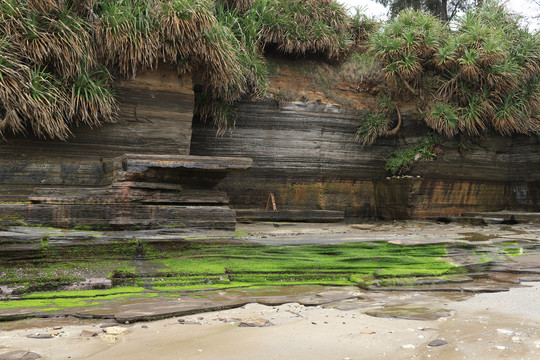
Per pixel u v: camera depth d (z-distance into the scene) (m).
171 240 6.46
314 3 12.81
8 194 8.03
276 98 11.90
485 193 13.63
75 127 8.53
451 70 12.86
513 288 5.69
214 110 10.91
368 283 5.83
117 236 6.36
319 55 13.16
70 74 8.02
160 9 8.76
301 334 3.70
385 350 3.23
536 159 13.27
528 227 10.78
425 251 7.28
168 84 9.26
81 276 5.54
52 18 7.87
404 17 13.15
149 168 7.07
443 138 12.69
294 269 6.40
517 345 3.27
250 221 10.78
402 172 12.72
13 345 3.40
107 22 8.34
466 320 4.08
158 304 4.73
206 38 9.09
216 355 3.16
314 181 12.46
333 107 12.57
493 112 12.68
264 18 12.12
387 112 13.05
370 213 13.26
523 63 12.96
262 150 11.84
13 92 7.36
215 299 5.04
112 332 3.72
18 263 5.68
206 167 7.31
